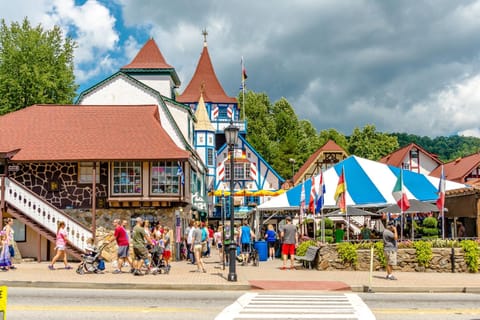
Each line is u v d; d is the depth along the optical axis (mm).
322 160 67000
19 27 50281
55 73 50469
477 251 22859
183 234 33875
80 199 30031
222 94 79250
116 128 31938
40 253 27406
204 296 15906
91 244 21672
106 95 39625
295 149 92625
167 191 30062
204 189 52031
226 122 74312
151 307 13414
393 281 19359
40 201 27156
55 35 51719
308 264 24656
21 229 28531
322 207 27391
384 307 13797
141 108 34000
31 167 30016
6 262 21797
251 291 17484
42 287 17844
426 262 23141
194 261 27484
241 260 29062
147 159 29469
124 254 21156
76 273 20875
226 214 59594
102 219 30000
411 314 12609
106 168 30172
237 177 63469
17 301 14141
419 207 28188
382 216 42844
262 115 98875
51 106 33812
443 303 14648
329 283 18766
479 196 28594
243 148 65125
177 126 38469
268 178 64812
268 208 32719
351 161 31297
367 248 23906
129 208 30219
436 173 71250
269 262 29500
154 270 21188
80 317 11773
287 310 13141
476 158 63812
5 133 31531
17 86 47906
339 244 23891
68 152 29812
